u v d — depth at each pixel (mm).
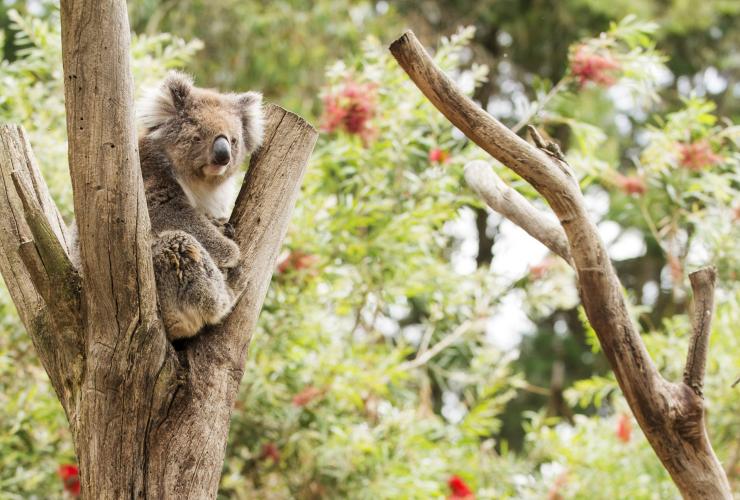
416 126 9055
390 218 8680
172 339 4895
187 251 4922
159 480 4367
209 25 14297
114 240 4312
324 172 9000
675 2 15250
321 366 8430
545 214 5363
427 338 9422
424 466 8594
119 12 4262
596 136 8664
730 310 8469
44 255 4594
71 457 8156
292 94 14328
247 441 8539
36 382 8375
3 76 8820
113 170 4281
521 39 16250
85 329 4535
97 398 4410
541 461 9656
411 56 4605
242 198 5141
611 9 14695
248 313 4941
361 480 8430
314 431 8570
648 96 9969
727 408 8617
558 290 9195
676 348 8586
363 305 8906
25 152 5172
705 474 4738
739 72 17125
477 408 9242
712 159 8609
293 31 14203
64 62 4262
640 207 9531
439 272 9055
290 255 8273
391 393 9375
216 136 5824
